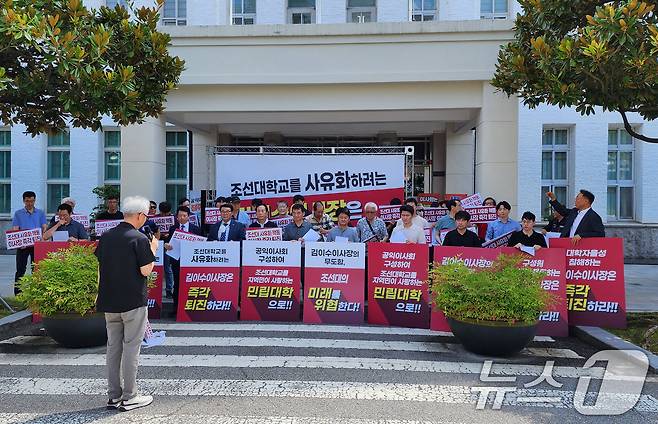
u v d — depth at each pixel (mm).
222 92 12734
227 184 12688
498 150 12133
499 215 9555
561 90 7020
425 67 12188
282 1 17109
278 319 8164
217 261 8289
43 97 8250
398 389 5285
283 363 6090
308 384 5398
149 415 4605
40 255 7824
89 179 17625
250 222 10859
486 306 6125
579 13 7645
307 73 12398
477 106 12336
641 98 7160
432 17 17031
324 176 12633
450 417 4605
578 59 6770
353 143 18078
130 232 4859
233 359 6223
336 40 12320
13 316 7695
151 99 8430
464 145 16156
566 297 7477
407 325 7820
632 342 6930
